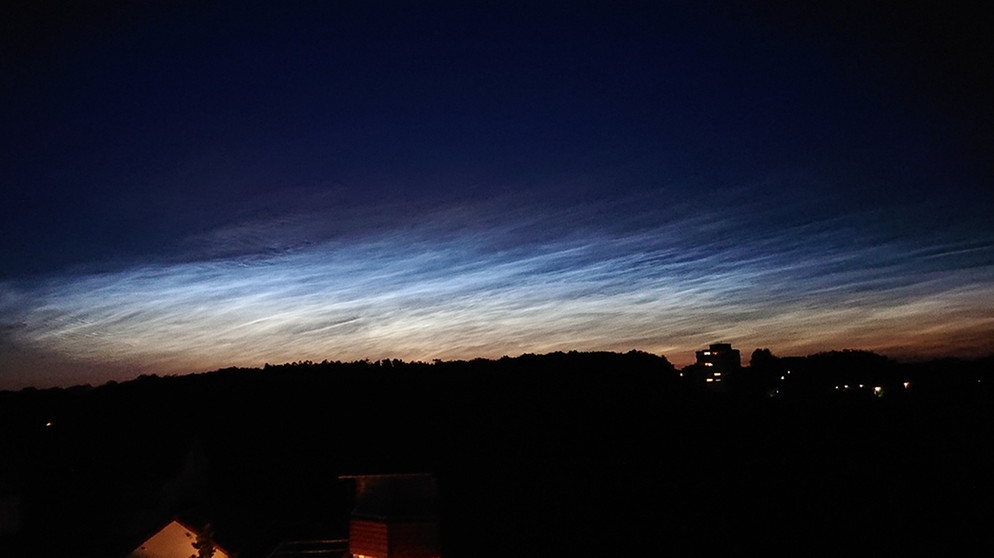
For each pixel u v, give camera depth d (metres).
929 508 16.64
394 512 13.52
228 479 18.98
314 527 15.76
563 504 17.95
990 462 19.45
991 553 14.02
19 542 14.85
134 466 18.14
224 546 13.84
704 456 22.56
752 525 16.42
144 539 13.90
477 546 15.16
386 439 24.00
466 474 19.70
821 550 14.73
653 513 17.42
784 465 21.11
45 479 17.45
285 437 23.47
